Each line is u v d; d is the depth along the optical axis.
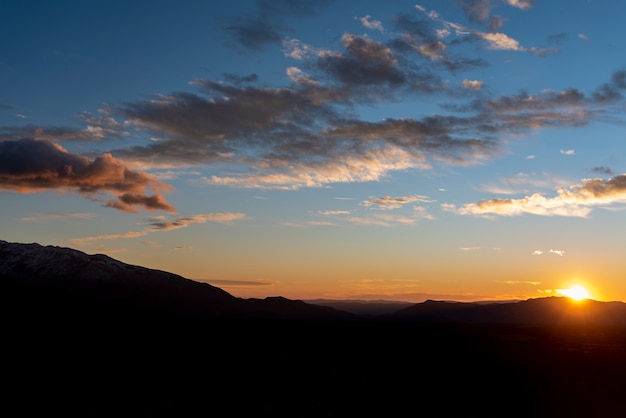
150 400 77.81
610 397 87.69
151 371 99.31
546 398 86.31
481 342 172.75
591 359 132.88
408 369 110.69
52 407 72.31
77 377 90.94
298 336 167.38
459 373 107.62
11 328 131.50
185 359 113.94
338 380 96.38
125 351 119.19
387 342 159.88
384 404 79.56
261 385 90.12
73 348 117.25
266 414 71.75
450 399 84.25
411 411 76.12
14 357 102.56
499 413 77.06
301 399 80.81
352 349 140.50
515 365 120.88
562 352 146.75
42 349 112.69
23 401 74.38
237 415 70.88
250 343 144.75
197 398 79.69
